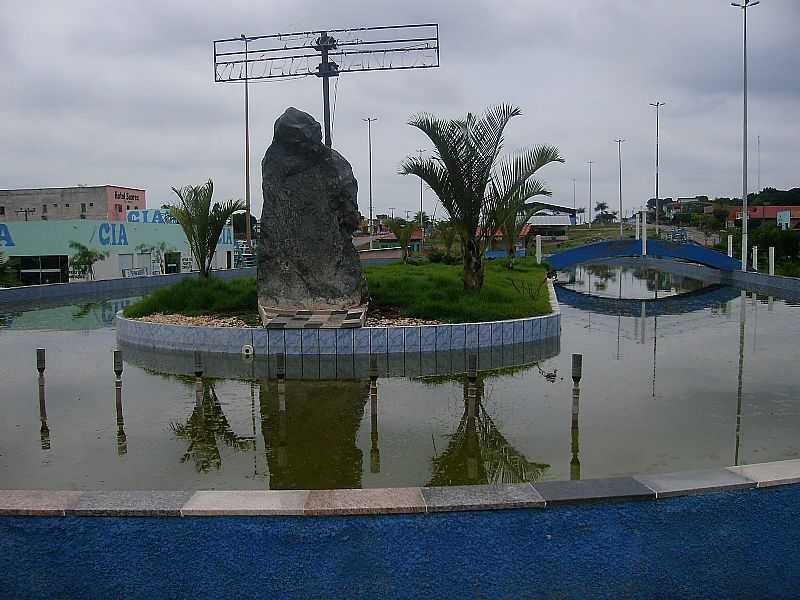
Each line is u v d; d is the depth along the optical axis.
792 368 11.30
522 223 29.73
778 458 6.80
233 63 21.98
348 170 14.12
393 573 4.24
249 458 6.93
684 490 5.30
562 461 6.74
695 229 68.44
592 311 21.09
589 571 4.25
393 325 13.24
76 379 10.73
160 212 40.88
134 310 15.88
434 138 14.74
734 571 4.24
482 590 4.05
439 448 7.21
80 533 4.79
